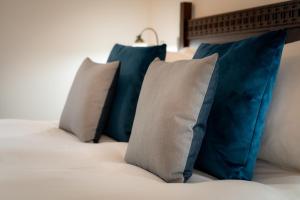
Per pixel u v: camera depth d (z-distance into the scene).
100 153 1.44
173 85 1.16
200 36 2.30
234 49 1.27
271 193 0.93
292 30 1.57
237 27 1.94
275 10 1.67
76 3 3.03
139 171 1.17
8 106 2.92
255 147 1.16
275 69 1.18
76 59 3.08
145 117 1.23
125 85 1.79
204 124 1.14
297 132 1.12
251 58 1.18
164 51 1.81
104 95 1.76
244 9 1.92
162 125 1.12
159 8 3.11
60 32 3.00
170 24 2.92
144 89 1.37
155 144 1.13
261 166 1.25
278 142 1.17
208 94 1.12
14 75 2.91
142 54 1.80
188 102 1.10
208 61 1.12
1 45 2.84
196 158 1.18
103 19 3.13
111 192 0.85
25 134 1.75
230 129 1.15
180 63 1.24
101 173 1.10
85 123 1.70
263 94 1.16
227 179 1.10
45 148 1.46
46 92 3.01
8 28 2.85
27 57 2.93
